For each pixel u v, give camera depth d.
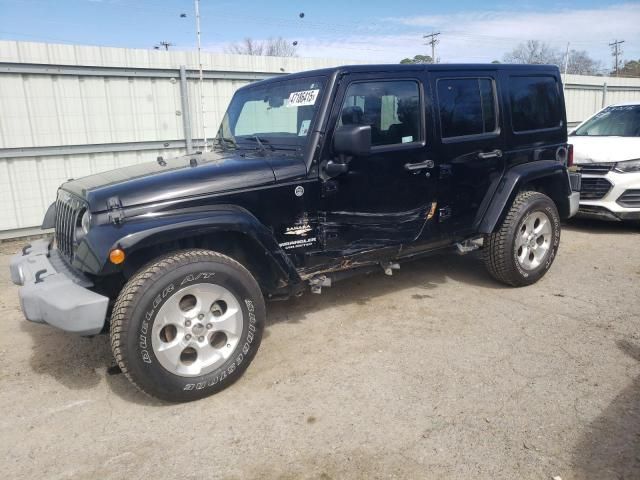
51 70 7.91
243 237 3.34
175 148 9.31
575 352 3.68
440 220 4.35
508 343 3.84
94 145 8.50
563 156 5.22
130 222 3.01
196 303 3.12
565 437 2.73
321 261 3.79
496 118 4.59
